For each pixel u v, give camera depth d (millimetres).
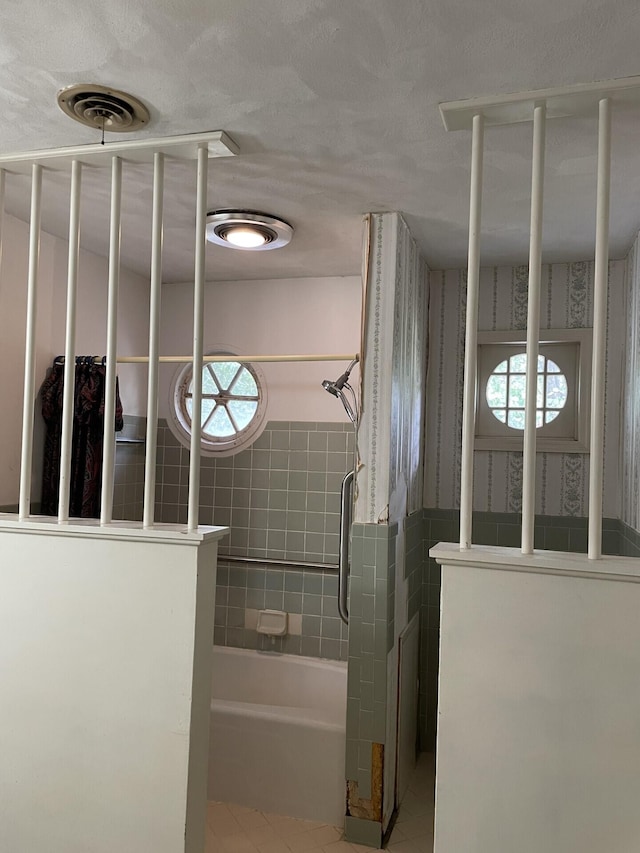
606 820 1441
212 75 1634
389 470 2613
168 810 1772
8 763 1917
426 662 3396
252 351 3738
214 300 3820
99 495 3039
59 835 1863
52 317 3008
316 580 3527
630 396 2861
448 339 3439
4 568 1947
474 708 1528
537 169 1689
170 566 1801
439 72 1601
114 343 1988
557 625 1479
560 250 3033
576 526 3215
